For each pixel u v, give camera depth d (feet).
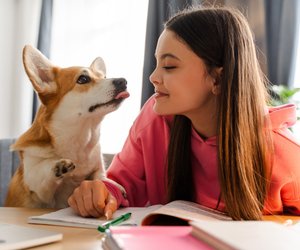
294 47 7.41
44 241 2.01
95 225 2.49
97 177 4.75
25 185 4.39
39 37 10.48
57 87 4.77
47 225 2.58
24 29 11.24
